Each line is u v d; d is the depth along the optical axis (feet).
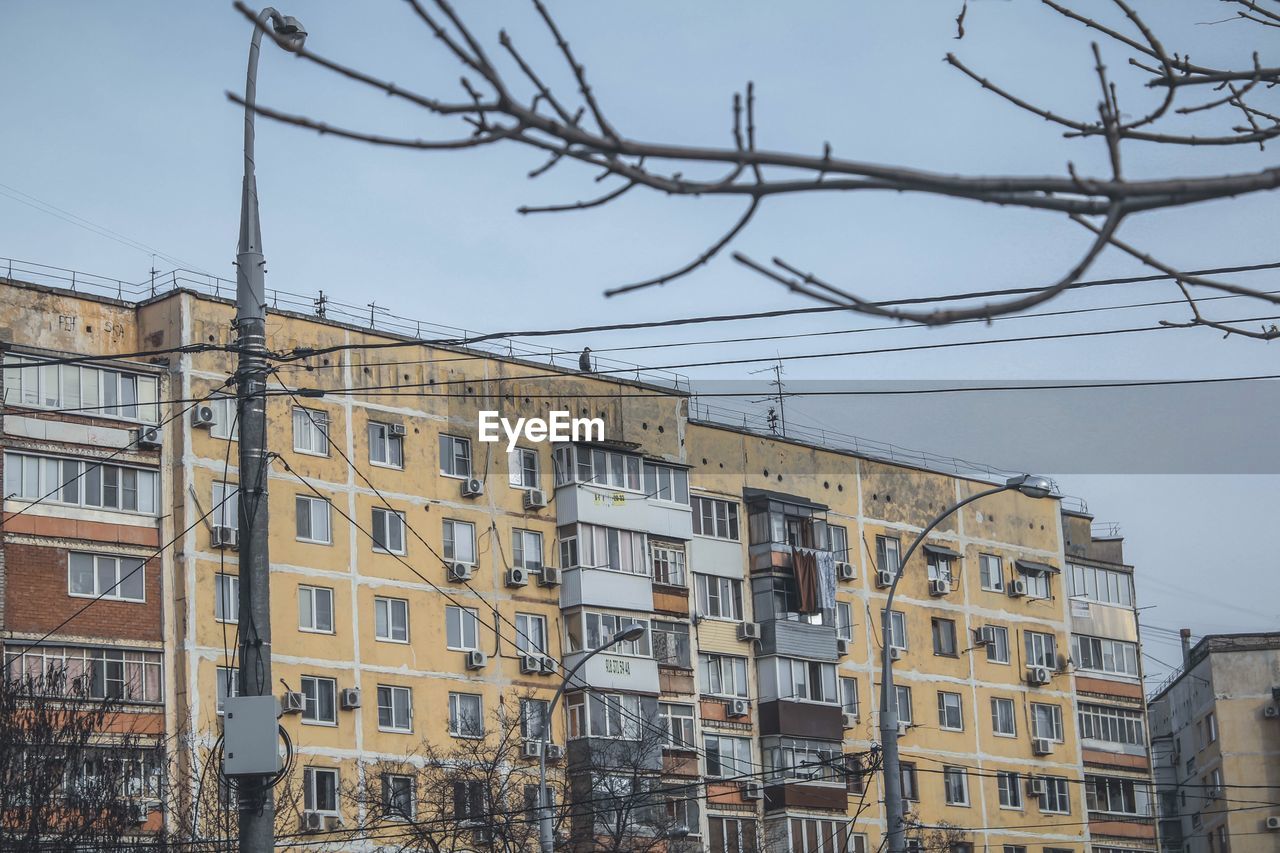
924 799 209.15
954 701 216.95
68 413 157.69
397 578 172.96
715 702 191.83
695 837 183.32
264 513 66.33
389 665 169.99
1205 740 274.77
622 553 186.80
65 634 152.25
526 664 177.78
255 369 67.51
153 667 156.04
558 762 176.04
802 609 199.93
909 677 212.84
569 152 18.63
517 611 180.04
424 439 178.60
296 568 166.50
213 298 166.40
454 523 178.40
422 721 170.60
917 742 210.59
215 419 164.76
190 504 160.86
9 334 158.30
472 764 160.25
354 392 160.15
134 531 158.40
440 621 174.60
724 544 198.80
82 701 122.01
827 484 211.41
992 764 217.97
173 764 151.23
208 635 158.92
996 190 18.47
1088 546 248.32
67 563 154.20
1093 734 231.50
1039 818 220.43
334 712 165.37
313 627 166.40
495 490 181.78
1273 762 263.49
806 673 199.11
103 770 119.96
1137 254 20.83
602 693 179.63
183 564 159.22
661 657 187.21
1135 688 239.09
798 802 193.26
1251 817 262.88
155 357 164.76
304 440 170.50
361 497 172.65
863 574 212.43
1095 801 228.43
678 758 184.75
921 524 220.64
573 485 184.96
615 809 160.56
